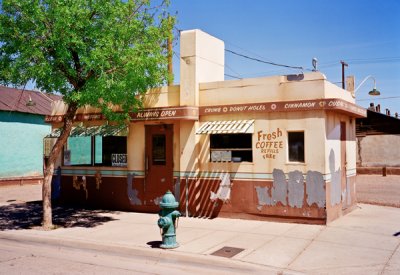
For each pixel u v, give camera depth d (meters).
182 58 12.55
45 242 9.77
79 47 10.34
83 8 10.30
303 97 10.91
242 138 11.88
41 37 10.27
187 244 8.88
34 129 26.12
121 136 13.98
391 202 14.90
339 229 10.15
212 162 12.09
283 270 7.08
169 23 11.99
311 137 10.78
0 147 24.00
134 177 13.47
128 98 11.45
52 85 10.62
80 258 8.38
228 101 11.96
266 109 11.23
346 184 12.64
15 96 26.41
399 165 31.47
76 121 14.51
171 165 12.79
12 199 17.78
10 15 10.24
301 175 10.88
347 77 14.02
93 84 10.39
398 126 31.64
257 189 11.46
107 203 14.00
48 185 11.14
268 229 10.30
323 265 7.32
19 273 7.23
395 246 8.53
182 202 12.42
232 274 7.23
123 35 10.73
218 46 13.63
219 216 11.96
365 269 7.08
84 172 14.53
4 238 10.34
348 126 13.20
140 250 8.51
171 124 12.80
